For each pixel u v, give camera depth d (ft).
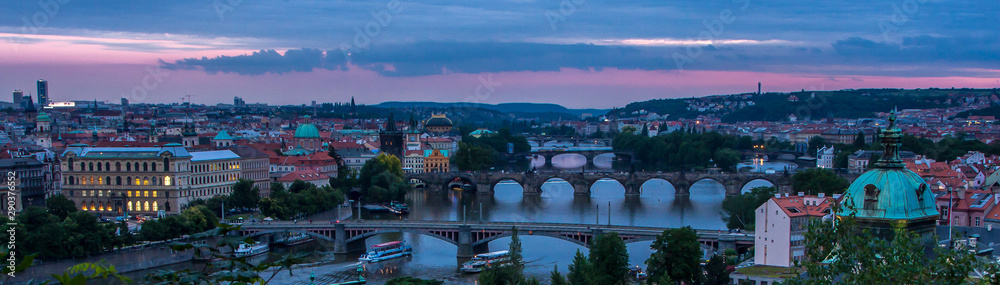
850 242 313.12
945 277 295.28
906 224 383.24
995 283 298.15
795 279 351.05
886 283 294.25
